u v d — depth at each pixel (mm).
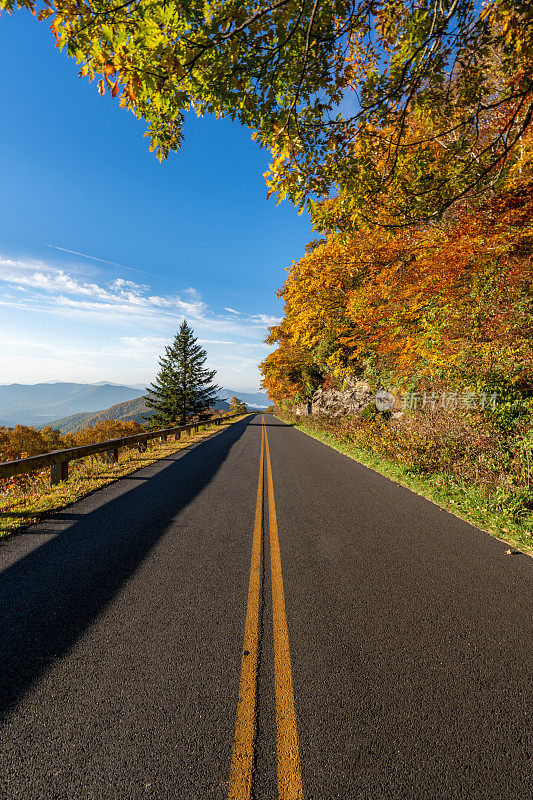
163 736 2012
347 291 15414
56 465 7863
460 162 5199
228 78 3543
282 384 36562
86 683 2379
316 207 4695
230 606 3354
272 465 11188
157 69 3008
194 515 6051
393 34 3812
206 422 27562
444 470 8766
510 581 3936
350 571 4129
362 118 4086
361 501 7188
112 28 2742
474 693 2361
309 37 3312
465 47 3682
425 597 3576
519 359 7738
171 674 2475
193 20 2945
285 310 24484
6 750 1921
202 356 47281
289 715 2160
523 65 3830
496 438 7730
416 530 5543
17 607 3254
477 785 1779
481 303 8641
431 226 8688
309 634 2953
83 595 3484
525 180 6965
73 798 1698
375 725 2105
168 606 3324
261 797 1702
